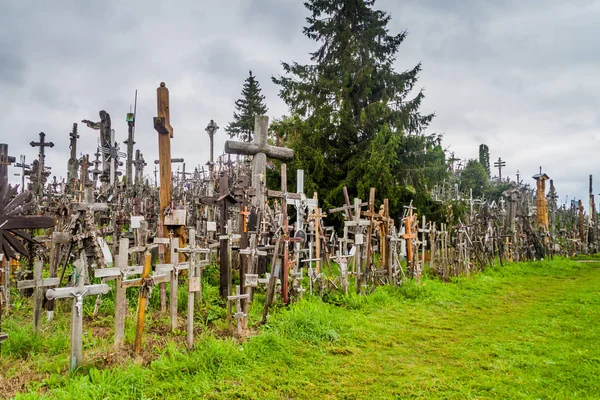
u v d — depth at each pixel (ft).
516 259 66.28
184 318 25.22
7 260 24.70
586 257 83.66
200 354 19.33
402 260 49.21
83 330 22.33
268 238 35.60
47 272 33.53
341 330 25.88
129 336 21.26
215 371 18.48
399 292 36.96
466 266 48.83
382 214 40.86
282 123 66.33
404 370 20.27
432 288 39.06
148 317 24.77
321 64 67.41
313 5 68.90
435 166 63.57
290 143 64.08
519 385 18.76
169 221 30.58
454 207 62.18
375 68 65.21
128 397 15.65
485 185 142.20
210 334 22.56
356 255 34.99
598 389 18.33
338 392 17.69
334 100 66.54
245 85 136.36
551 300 37.68
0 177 18.88
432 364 21.31
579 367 20.80
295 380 18.48
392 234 39.45
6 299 24.27
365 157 60.90
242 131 134.72
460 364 21.27
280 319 25.80
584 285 46.37
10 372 16.94
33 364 17.87
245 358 19.89
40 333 20.57
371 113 61.77
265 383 18.01
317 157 59.11
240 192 30.96
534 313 32.45
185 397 16.30
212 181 52.39
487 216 61.52
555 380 19.38
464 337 25.99
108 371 16.78
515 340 25.41
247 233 28.07
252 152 35.50
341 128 63.57
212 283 33.91
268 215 37.55
